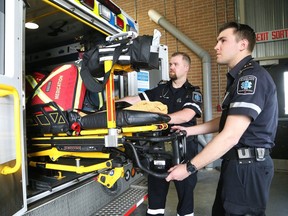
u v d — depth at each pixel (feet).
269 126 4.64
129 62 4.78
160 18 20.27
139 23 21.89
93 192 6.65
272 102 4.65
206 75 18.80
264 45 17.58
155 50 4.77
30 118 6.13
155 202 7.97
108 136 4.87
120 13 8.37
